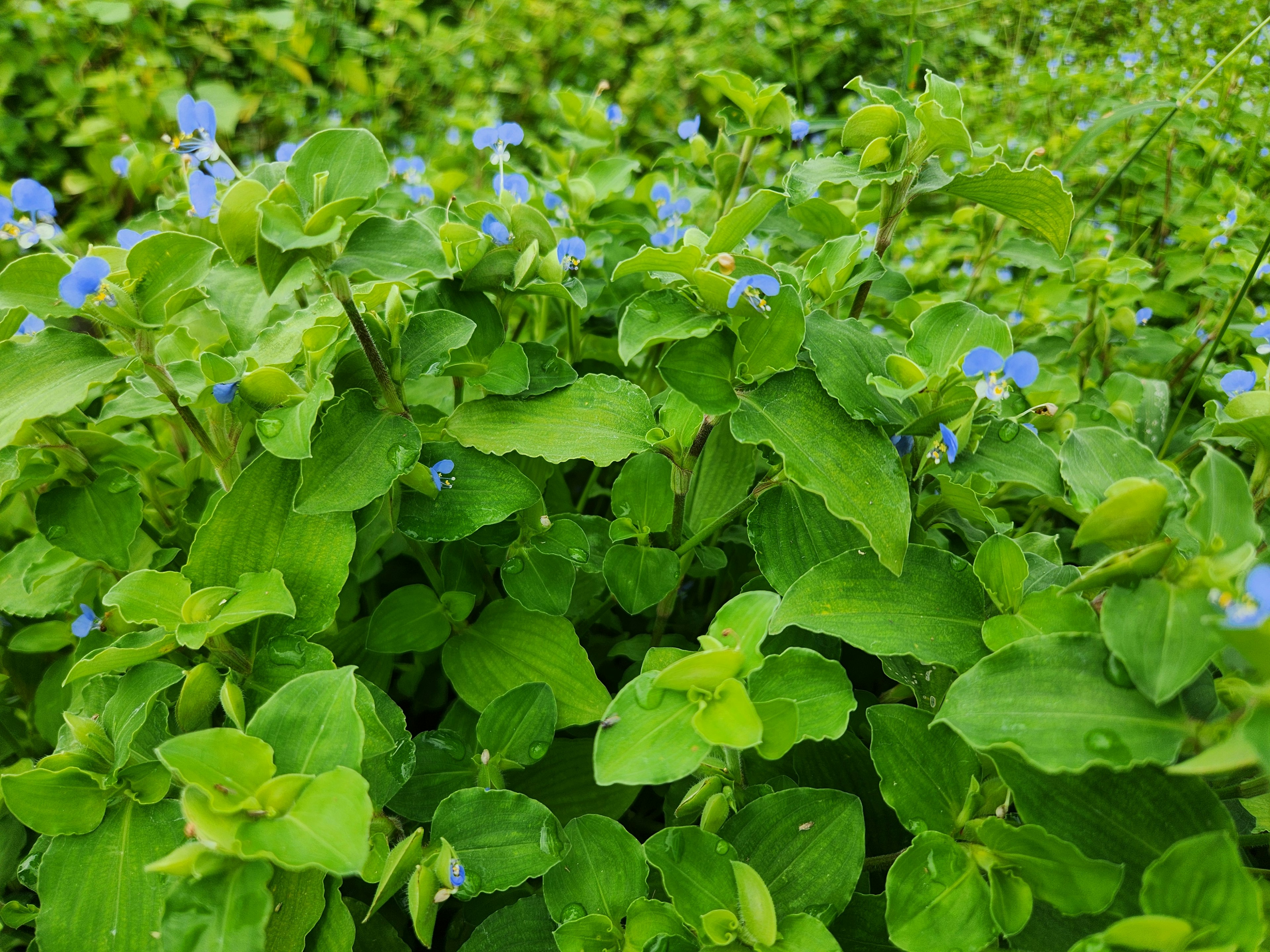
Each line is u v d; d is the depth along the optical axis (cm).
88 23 76
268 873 18
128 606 23
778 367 24
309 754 19
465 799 22
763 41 82
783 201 39
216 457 26
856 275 29
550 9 83
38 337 25
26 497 33
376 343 26
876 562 22
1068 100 71
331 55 84
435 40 82
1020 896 19
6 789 21
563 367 28
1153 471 21
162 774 22
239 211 20
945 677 23
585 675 27
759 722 19
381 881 22
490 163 34
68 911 21
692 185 50
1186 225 48
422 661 31
